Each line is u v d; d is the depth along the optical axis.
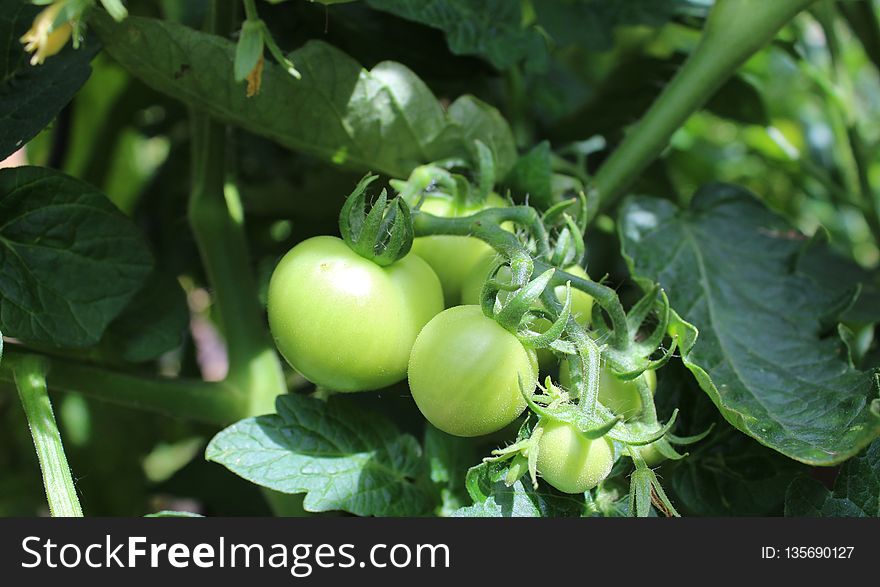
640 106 0.46
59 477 0.34
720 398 0.34
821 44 0.64
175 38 0.35
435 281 0.34
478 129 0.38
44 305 0.35
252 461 0.34
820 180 0.48
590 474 0.32
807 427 0.34
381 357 0.33
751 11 0.38
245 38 0.32
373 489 0.35
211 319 0.56
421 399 0.33
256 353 0.39
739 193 0.40
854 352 0.38
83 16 0.32
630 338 0.33
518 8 0.41
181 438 0.54
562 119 0.47
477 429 0.33
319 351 0.33
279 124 0.37
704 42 0.39
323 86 0.37
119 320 0.39
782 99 0.62
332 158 0.38
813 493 0.34
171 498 0.47
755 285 0.38
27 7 0.36
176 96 0.37
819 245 0.45
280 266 0.34
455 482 0.36
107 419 0.51
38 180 0.35
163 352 0.39
